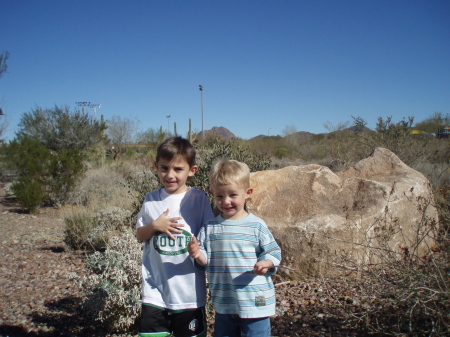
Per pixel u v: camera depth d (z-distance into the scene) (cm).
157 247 262
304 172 538
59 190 1140
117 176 1364
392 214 455
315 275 438
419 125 1591
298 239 441
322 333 326
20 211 1075
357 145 1227
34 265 581
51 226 889
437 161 1002
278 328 342
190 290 256
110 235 680
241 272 238
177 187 270
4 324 380
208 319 365
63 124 2392
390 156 601
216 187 243
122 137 3491
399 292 290
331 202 489
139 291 357
